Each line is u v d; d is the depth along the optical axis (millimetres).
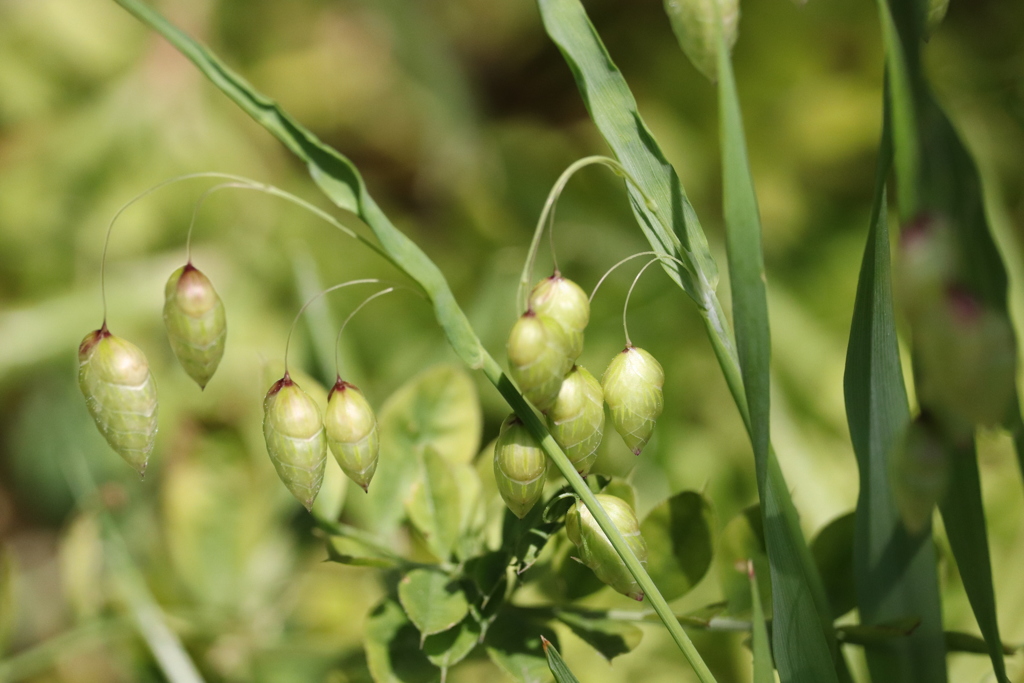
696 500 367
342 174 345
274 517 463
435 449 377
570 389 341
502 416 542
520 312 343
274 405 344
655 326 607
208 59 342
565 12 349
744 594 374
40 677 549
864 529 358
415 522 378
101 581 436
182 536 448
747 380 339
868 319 349
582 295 343
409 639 371
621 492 363
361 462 344
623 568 344
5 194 669
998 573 436
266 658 435
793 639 348
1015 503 449
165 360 625
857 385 352
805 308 642
